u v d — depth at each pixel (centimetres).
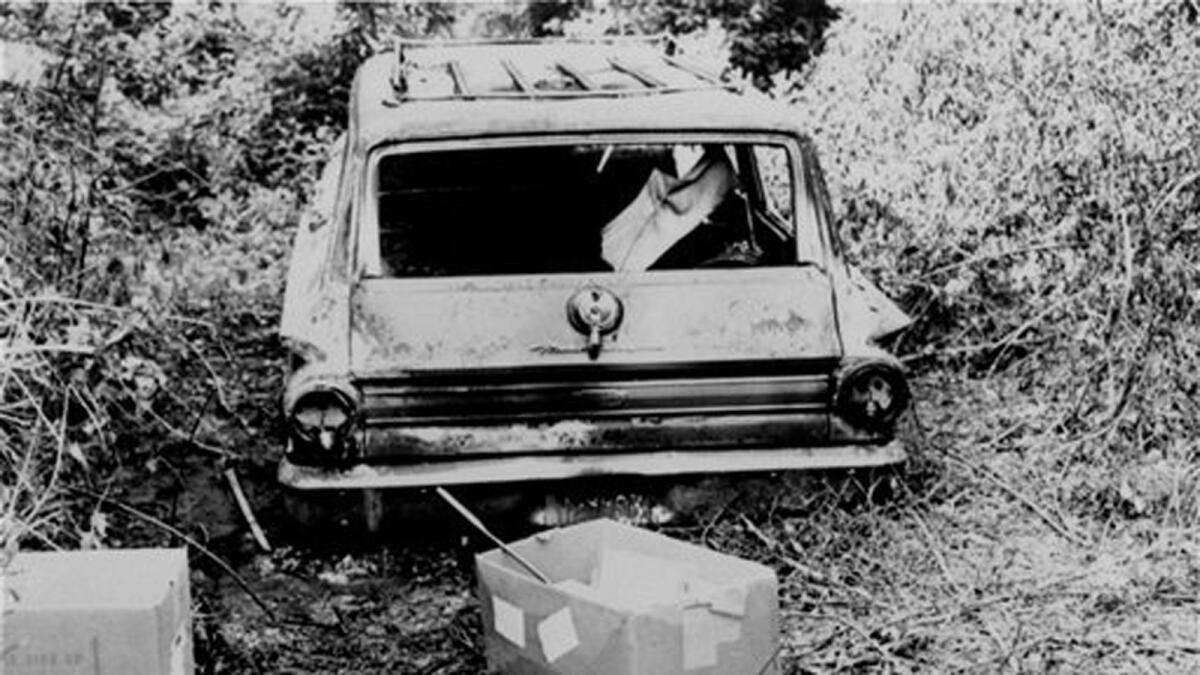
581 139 452
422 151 448
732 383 440
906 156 691
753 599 340
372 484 428
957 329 645
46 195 496
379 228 455
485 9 1011
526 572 379
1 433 394
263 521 491
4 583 312
